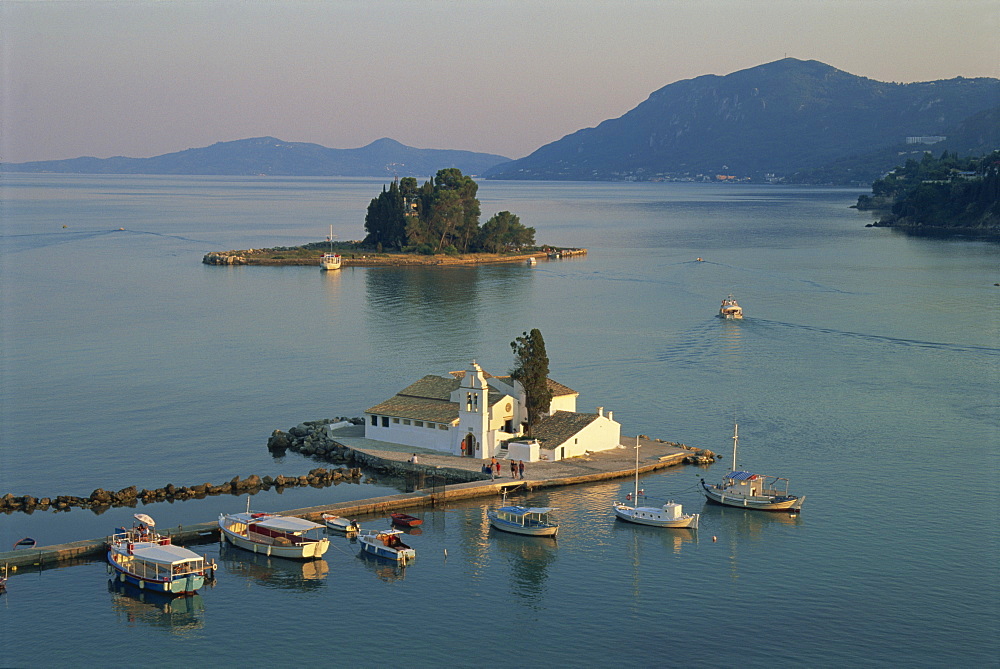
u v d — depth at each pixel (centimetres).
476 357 19188
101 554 10225
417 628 8800
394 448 13225
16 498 11588
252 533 10419
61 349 19875
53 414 15188
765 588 9519
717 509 11531
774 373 18050
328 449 13412
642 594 9419
